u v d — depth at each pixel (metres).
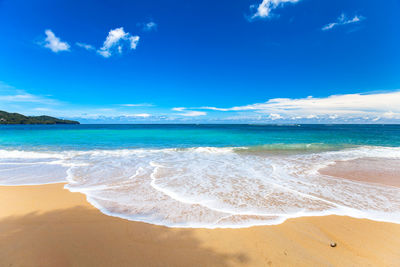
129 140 19.64
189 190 5.57
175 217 3.91
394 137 24.48
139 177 6.90
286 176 7.18
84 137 22.16
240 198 4.99
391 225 3.70
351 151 13.23
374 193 5.45
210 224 3.65
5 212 4.07
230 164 9.12
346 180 6.71
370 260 2.75
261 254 2.85
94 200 4.78
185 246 2.99
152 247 2.96
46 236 3.21
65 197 4.97
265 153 12.29
